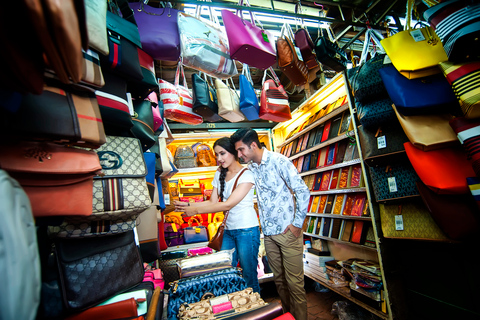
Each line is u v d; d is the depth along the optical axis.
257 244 2.01
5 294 0.34
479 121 1.22
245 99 2.48
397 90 1.53
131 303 0.84
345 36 3.37
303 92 4.52
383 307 1.99
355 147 2.43
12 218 0.37
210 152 3.80
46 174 0.61
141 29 1.40
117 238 0.97
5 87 0.43
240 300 1.10
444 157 1.44
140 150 1.05
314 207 3.20
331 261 2.83
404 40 1.58
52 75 0.62
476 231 1.34
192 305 1.08
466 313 1.50
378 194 1.93
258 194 2.22
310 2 2.76
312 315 2.49
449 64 1.33
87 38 0.46
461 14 1.18
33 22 0.33
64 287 0.75
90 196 0.73
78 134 0.65
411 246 1.90
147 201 0.94
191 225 3.33
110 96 0.95
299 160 3.65
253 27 2.04
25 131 0.54
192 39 1.84
